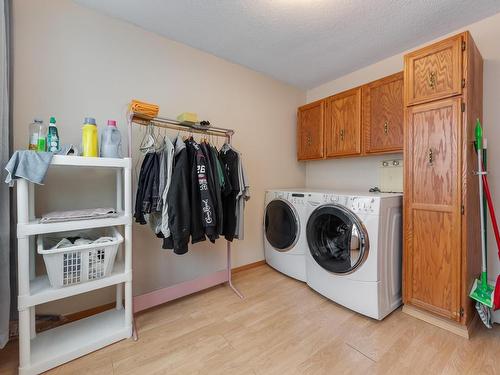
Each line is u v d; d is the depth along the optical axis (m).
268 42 2.14
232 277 2.49
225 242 2.51
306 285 2.31
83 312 1.75
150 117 1.65
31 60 1.53
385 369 1.28
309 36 2.04
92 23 1.73
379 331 1.61
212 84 2.37
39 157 1.18
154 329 1.63
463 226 1.51
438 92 1.60
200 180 1.67
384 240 1.73
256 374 1.26
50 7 1.58
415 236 1.73
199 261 2.31
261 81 2.78
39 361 1.25
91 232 1.67
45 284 1.34
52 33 1.59
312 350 1.43
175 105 2.14
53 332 1.49
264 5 1.68
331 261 1.95
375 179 2.56
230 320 1.74
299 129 3.07
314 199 2.16
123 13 1.78
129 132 1.59
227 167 2.02
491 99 1.79
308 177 3.27
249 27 1.92
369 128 2.31
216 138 2.42
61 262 1.26
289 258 2.44
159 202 1.60
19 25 1.49
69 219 1.30
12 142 1.44
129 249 1.50
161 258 2.07
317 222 2.09
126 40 1.88
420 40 2.09
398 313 1.81
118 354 1.39
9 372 1.25
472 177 1.61
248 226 2.71
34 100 1.54
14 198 1.42
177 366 1.31
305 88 3.22
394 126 2.12
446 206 1.57
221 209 1.84
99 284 1.40
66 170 1.66
